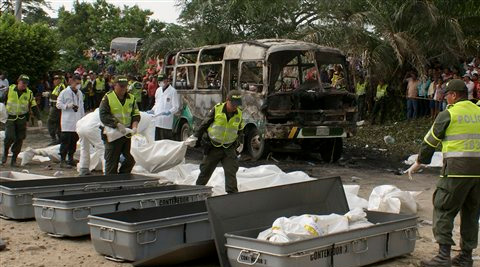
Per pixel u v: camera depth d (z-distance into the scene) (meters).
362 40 19.20
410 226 6.53
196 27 24.27
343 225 6.05
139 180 8.46
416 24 19.27
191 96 15.58
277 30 23.28
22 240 7.00
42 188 7.87
